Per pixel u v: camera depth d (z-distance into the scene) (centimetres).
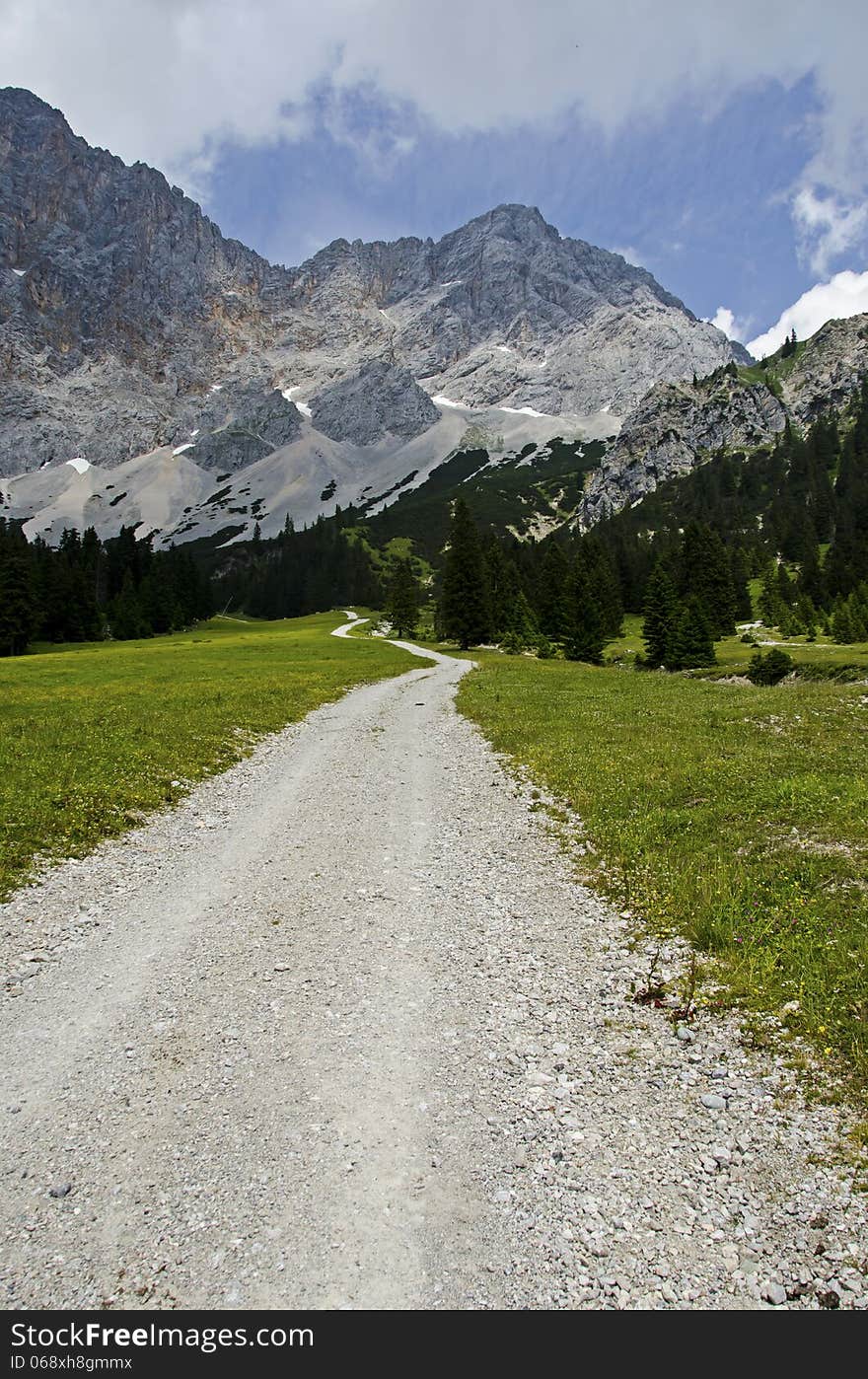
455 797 1883
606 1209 569
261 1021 843
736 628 11938
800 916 1000
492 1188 590
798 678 6275
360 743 2742
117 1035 820
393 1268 518
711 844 1315
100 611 12762
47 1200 582
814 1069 718
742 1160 615
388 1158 621
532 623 9700
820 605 13700
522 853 1416
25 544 12044
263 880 1305
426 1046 790
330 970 968
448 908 1166
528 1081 728
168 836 1561
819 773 1667
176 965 986
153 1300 498
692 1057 759
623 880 1220
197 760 2233
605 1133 653
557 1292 500
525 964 978
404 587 11662
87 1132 661
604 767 1925
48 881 1280
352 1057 769
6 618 9681
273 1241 541
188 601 15250
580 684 4281
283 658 6688
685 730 2394
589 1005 871
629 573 14925
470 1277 511
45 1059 775
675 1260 525
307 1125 664
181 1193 588
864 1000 791
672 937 1023
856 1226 544
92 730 2478
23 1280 514
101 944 1052
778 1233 543
